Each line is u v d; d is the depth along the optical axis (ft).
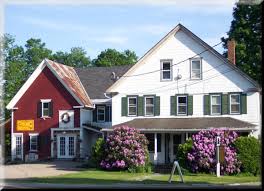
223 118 122.21
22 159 146.92
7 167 117.50
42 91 147.74
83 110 144.56
